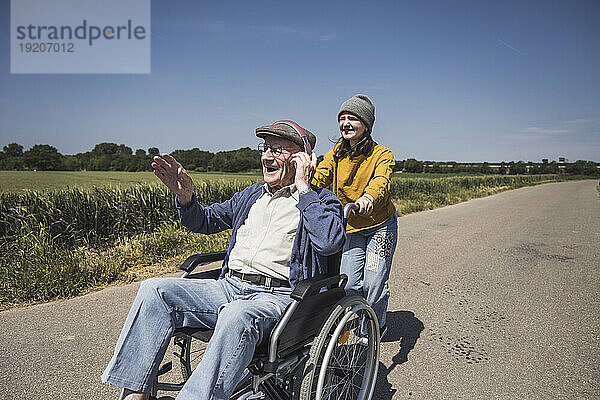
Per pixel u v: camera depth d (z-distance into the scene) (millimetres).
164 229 6754
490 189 34219
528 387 3002
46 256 5074
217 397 1819
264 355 2002
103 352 3279
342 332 2420
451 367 3283
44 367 3029
